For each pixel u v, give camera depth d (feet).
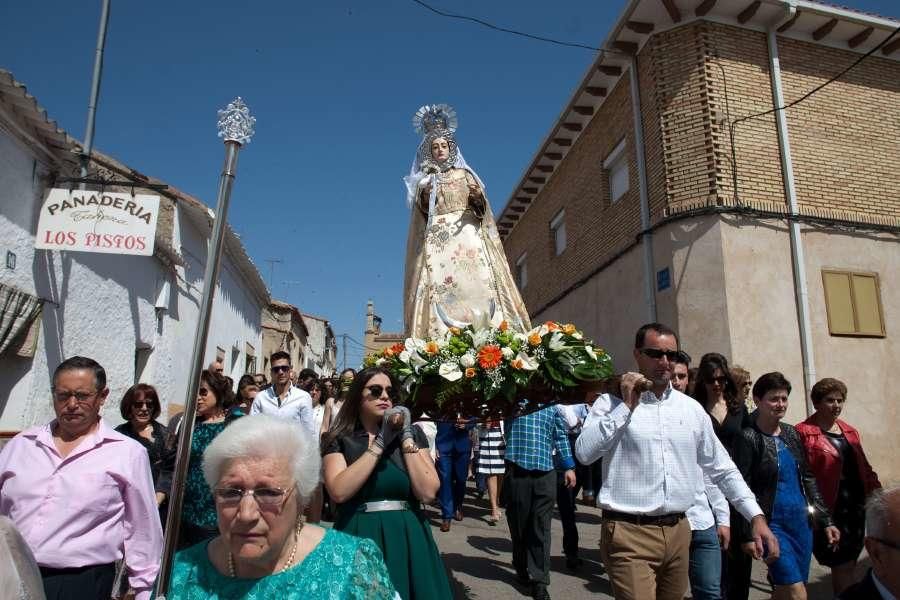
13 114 22.84
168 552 7.07
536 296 61.87
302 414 22.95
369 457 11.43
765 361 33.73
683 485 12.07
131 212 25.18
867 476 16.38
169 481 14.33
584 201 49.88
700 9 37.17
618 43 40.57
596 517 30.68
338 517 11.79
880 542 7.66
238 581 6.54
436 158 23.38
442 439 27.55
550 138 53.16
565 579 20.27
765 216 35.32
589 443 12.59
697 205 35.47
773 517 14.08
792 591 13.61
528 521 18.21
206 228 43.06
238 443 6.45
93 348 29.14
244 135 7.79
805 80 38.09
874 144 38.29
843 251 36.14
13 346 23.40
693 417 12.54
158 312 36.68
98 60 28.14
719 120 36.19
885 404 34.76
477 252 22.18
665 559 11.98
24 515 10.81
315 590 6.38
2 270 22.81
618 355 42.42
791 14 36.47
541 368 14.73
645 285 38.52
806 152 37.01
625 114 42.63
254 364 69.15
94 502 10.94
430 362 14.57
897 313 36.19
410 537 11.41
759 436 14.57
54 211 24.75
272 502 6.35
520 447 18.60
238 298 58.08
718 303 34.22
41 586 6.61
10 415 23.77
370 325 157.48
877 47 35.76
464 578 20.02
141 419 15.69
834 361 34.55
